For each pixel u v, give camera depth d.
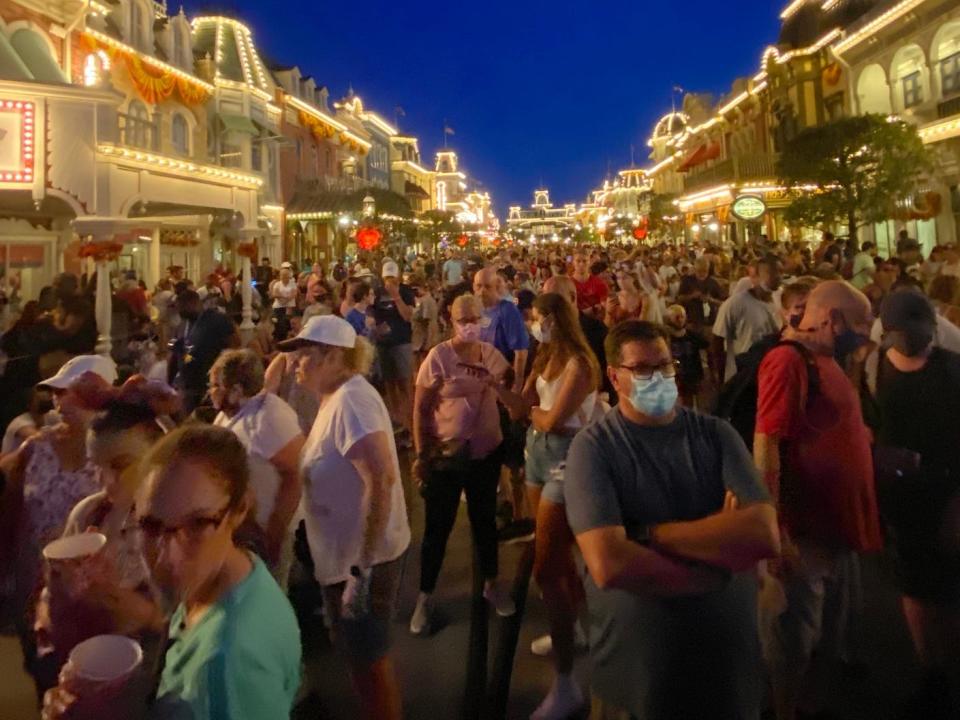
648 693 2.40
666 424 2.64
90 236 11.70
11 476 3.36
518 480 6.17
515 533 4.96
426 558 4.71
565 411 4.21
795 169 18.77
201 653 1.75
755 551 2.34
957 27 20.58
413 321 11.36
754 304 7.09
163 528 1.84
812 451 3.21
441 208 84.50
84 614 2.30
